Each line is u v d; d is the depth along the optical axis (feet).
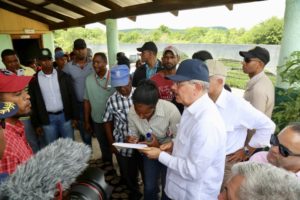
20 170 1.73
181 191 4.82
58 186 1.75
